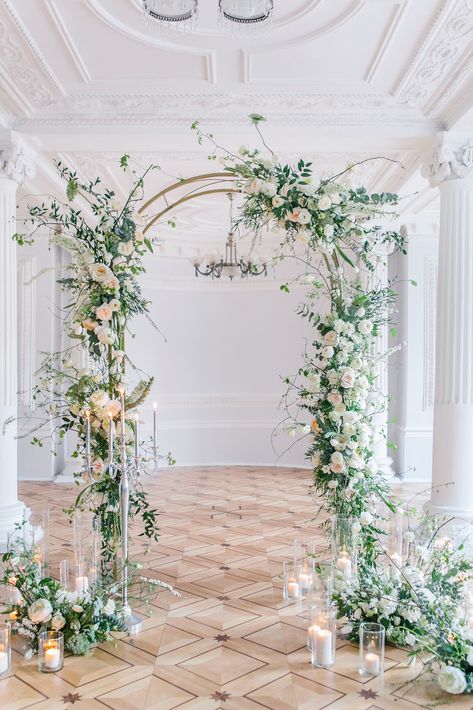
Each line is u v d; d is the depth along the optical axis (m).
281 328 11.01
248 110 5.55
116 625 3.86
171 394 10.99
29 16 4.15
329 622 3.48
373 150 6.10
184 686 3.24
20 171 5.64
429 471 9.58
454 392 5.77
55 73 4.93
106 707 3.04
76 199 8.09
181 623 4.05
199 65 4.83
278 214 4.16
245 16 3.36
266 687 3.23
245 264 8.06
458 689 3.08
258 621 4.09
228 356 11.23
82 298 4.41
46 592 3.74
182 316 11.06
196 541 6.07
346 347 4.45
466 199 5.72
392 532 4.41
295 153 6.56
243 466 10.99
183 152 6.46
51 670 3.39
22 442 9.41
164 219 9.56
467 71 4.78
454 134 5.68
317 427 4.59
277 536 6.27
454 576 3.95
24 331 9.31
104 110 5.52
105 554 4.26
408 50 4.60
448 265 5.79
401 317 9.86
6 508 5.52
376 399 4.80
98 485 4.23
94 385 4.16
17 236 4.27
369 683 3.27
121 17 4.17
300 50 4.61
